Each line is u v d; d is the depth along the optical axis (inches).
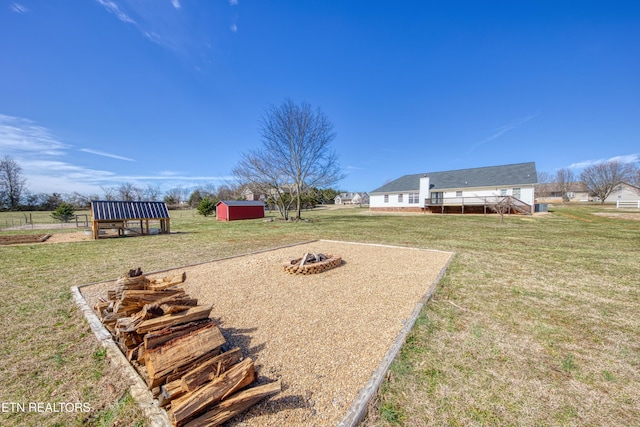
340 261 239.0
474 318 126.6
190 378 72.7
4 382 82.9
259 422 67.4
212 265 239.5
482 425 66.3
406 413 70.3
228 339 109.9
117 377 85.4
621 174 1721.2
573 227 502.0
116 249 327.9
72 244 370.3
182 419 62.3
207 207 1050.7
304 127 777.6
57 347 103.2
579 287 169.9
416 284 179.8
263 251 303.7
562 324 120.5
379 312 135.3
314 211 1391.5
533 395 76.5
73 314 134.2
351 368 89.7
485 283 178.7
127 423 67.7
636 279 185.9
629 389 79.0
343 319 127.7
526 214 821.2
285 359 95.3
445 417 68.9
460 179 1035.9
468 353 97.7
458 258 253.6
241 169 791.1
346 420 67.2
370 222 686.5
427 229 510.9
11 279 196.9
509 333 112.6
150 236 459.8
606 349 100.4
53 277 202.2
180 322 95.9
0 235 459.5
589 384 81.2
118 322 98.0
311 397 76.1
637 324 120.4
